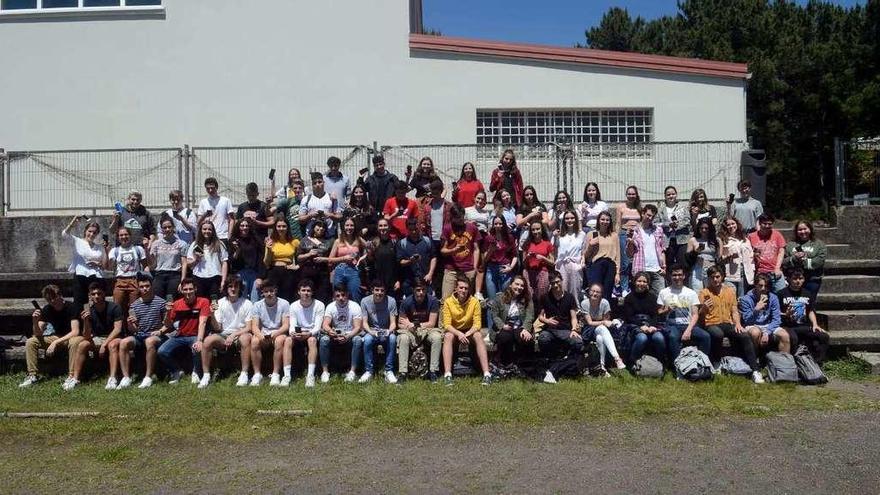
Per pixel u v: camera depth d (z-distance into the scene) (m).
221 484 6.05
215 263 10.70
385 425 7.56
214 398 8.60
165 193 13.90
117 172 13.88
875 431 7.16
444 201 11.34
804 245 10.27
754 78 28.84
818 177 30.17
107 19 15.39
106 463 6.62
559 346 9.62
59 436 7.41
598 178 14.09
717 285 9.70
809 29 32.31
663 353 9.59
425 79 15.40
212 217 11.81
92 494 5.91
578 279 10.71
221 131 15.42
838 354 10.06
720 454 6.56
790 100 29.70
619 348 9.79
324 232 10.79
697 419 7.64
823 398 8.41
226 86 15.40
